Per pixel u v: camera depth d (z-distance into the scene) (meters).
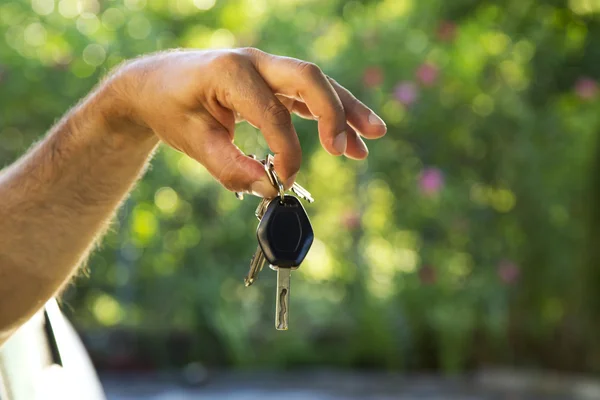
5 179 1.50
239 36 7.31
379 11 7.46
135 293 7.25
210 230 7.27
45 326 1.71
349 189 7.36
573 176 7.00
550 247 7.05
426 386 6.73
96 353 7.10
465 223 7.12
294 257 1.38
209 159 1.33
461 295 7.12
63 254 1.50
